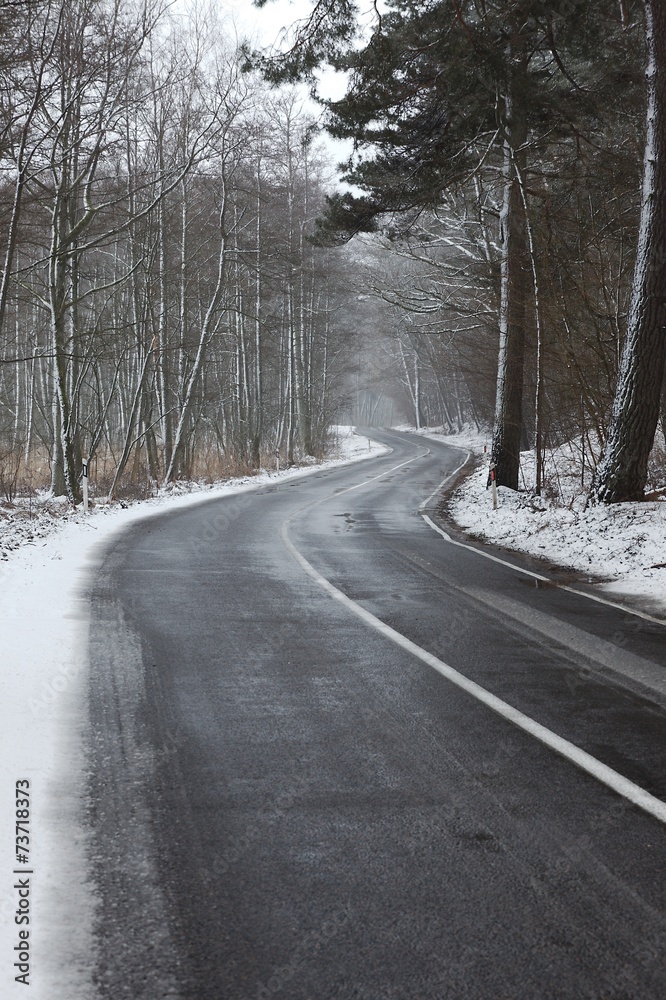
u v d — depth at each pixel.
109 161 26.36
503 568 13.27
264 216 40.25
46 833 3.95
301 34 15.17
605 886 3.51
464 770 4.86
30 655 7.19
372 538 16.84
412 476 39.44
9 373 49.72
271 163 38.19
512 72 18.30
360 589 11.00
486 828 4.07
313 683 6.68
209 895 3.42
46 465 38.97
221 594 10.42
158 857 3.74
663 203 15.94
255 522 19.69
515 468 24.94
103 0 19.70
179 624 8.69
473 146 22.59
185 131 29.92
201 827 4.06
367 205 22.91
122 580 11.26
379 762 4.98
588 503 17.19
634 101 19.31
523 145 22.08
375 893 3.44
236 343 45.59
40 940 3.09
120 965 2.95
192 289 37.91
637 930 3.18
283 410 55.81
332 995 2.79
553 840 3.95
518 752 5.18
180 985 2.84
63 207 23.27
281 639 8.14
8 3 14.66
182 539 16.14
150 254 28.83
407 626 8.81
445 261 31.92
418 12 18.48
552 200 21.83
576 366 19.97
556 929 3.18
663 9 15.72
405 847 3.85
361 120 20.25
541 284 21.44
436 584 11.53
